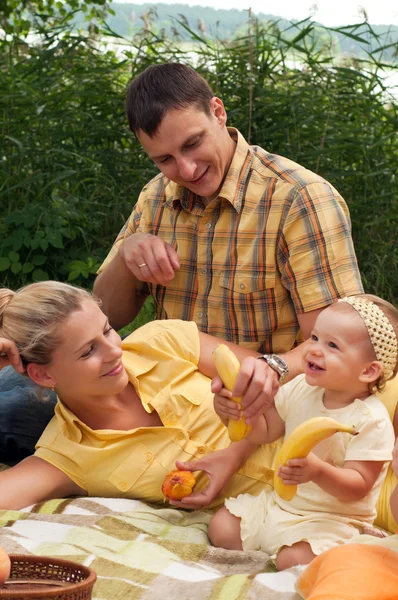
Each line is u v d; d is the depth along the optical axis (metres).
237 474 3.11
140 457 3.11
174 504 3.01
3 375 3.71
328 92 6.43
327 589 2.23
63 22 7.79
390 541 2.39
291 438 2.51
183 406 3.19
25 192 6.37
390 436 2.72
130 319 3.98
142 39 6.75
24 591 1.98
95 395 3.08
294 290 3.46
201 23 6.63
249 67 6.45
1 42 7.13
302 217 3.42
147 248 3.52
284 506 2.79
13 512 2.90
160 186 3.73
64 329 2.96
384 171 6.22
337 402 2.82
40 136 6.36
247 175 3.50
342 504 2.73
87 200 6.32
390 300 6.12
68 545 2.70
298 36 6.49
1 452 3.59
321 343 2.79
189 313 3.66
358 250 6.24
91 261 6.03
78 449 3.10
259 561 2.71
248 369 2.81
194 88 3.30
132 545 2.72
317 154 6.14
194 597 2.42
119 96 6.55
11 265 5.96
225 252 3.53
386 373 2.80
